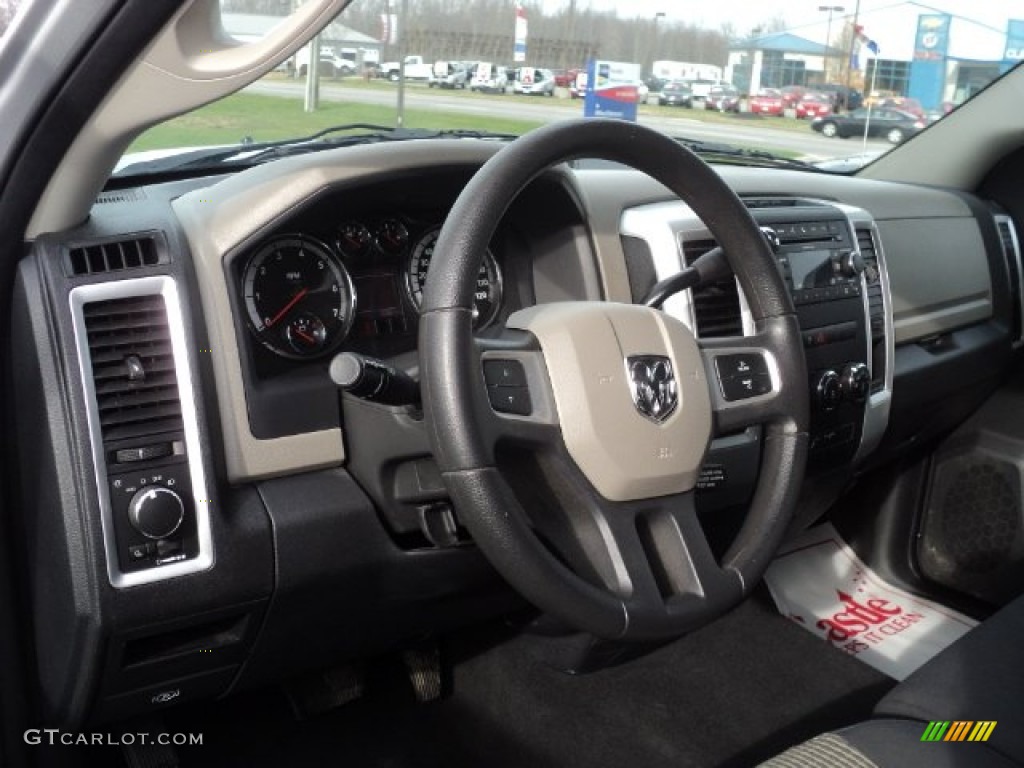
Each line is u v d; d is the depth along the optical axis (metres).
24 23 1.06
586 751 1.86
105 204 1.38
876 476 2.42
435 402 1.08
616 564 1.15
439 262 1.10
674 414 1.19
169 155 1.60
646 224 1.62
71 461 1.21
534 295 1.62
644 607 1.14
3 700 1.37
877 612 2.32
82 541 1.22
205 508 1.27
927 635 2.23
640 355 1.18
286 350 1.39
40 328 1.21
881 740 1.05
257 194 1.33
